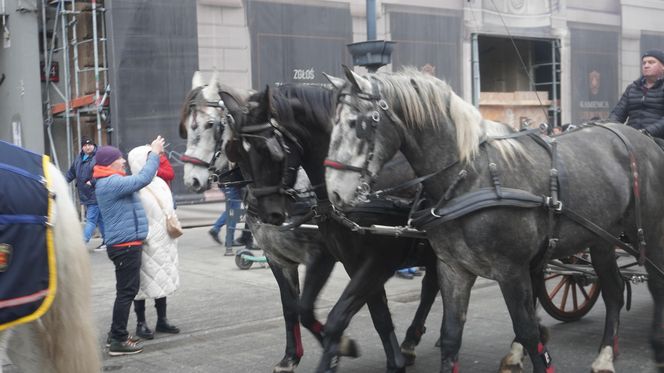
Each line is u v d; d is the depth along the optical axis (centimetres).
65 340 336
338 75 1323
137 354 595
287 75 1268
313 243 501
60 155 1286
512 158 419
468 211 395
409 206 462
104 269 936
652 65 591
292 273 538
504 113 1570
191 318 711
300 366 556
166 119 1170
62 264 334
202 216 1221
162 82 1163
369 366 550
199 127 549
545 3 1576
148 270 621
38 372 339
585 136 483
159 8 1153
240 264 941
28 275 316
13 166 325
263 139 450
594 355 552
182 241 1148
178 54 1171
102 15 1173
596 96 1673
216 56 1203
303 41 1281
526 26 1559
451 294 430
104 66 1170
